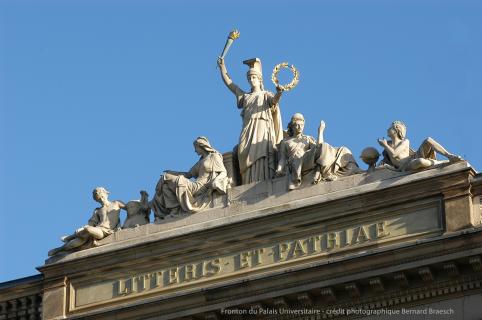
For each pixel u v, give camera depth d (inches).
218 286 2018.9
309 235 2021.4
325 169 2046.0
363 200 2006.6
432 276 1935.3
